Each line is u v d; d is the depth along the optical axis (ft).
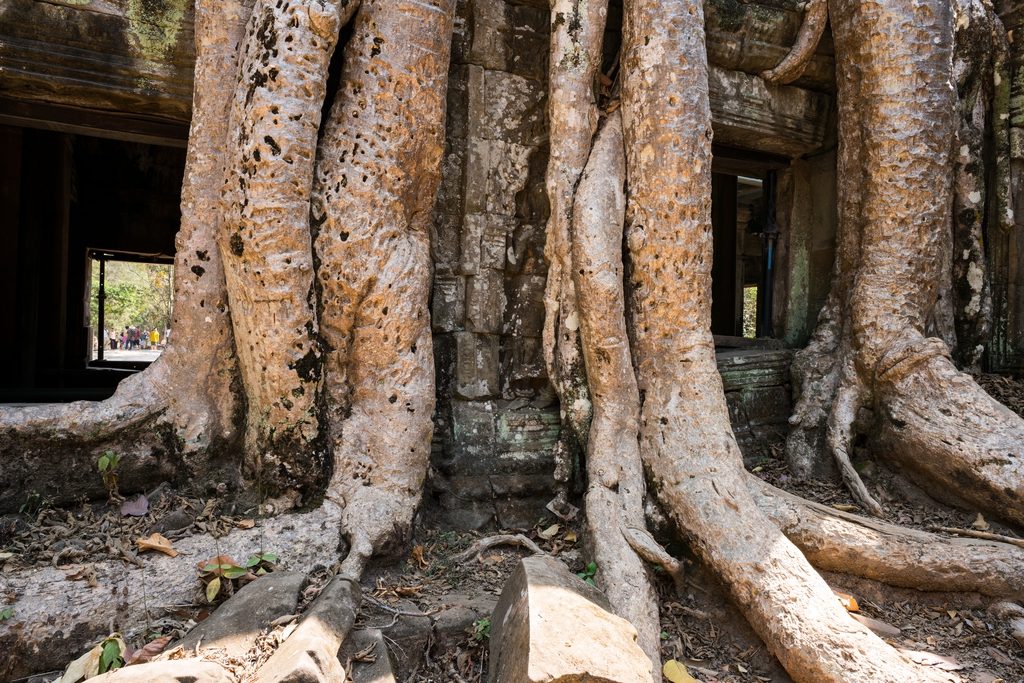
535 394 13.89
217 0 10.03
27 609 7.47
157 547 8.54
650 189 12.05
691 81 12.06
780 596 8.74
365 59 10.32
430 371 11.11
